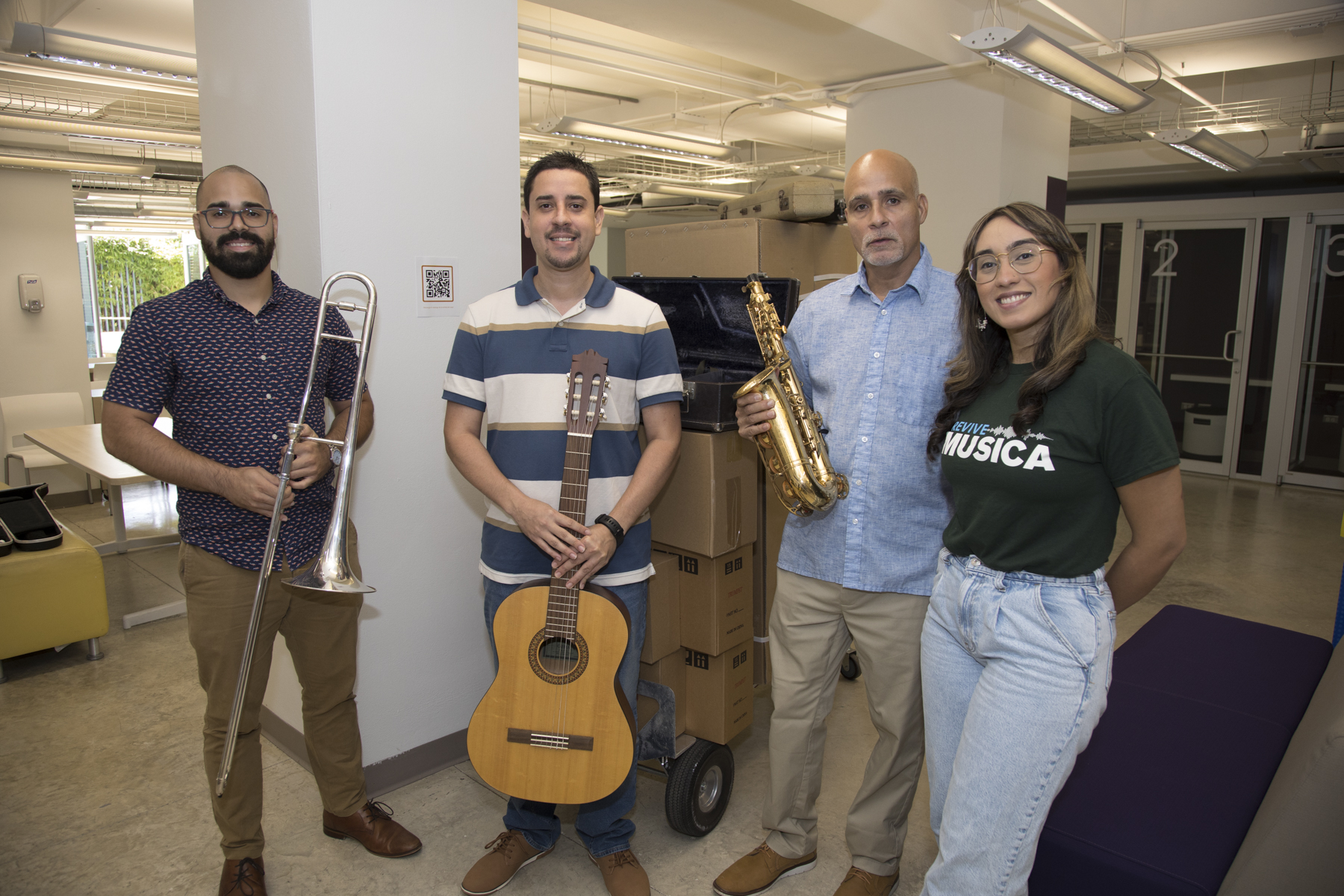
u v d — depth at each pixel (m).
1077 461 1.33
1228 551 5.23
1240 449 7.56
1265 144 6.43
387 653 2.42
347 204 2.21
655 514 2.27
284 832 2.26
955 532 1.53
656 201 11.08
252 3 2.28
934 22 4.97
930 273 1.82
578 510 1.83
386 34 2.24
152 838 2.25
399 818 2.32
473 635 2.62
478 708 1.84
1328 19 4.09
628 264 3.18
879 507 1.78
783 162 8.84
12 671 3.31
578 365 1.85
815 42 4.69
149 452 1.71
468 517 2.56
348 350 2.01
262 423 1.84
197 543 1.82
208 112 2.55
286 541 1.88
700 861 2.16
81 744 2.75
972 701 1.43
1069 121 5.91
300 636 2.01
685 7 4.14
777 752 2.00
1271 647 2.63
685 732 2.31
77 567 3.30
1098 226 8.03
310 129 2.15
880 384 1.79
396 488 2.38
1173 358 7.86
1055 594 1.35
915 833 2.32
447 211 2.42
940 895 1.42
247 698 1.88
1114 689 2.30
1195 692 2.29
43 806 2.38
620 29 5.78
